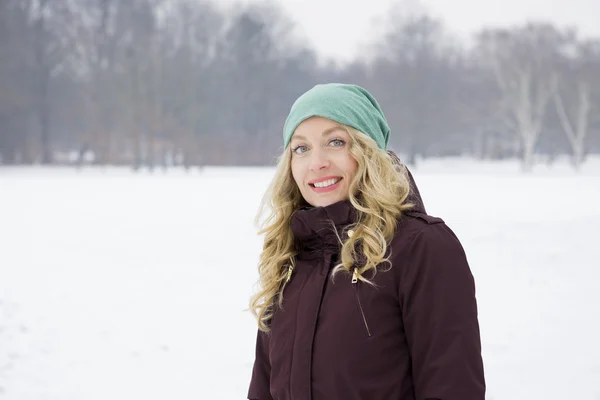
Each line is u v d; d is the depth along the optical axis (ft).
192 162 161.79
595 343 15.20
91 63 171.73
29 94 161.79
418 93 178.29
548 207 46.50
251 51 190.70
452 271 4.47
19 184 84.12
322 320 4.75
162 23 189.98
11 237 34.47
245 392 13.44
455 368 4.26
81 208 50.21
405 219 4.86
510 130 172.24
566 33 177.37
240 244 31.68
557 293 20.17
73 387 13.89
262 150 177.88
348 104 5.10
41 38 168.25
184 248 30.71
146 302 20.88
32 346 16.62
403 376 4.54
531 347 15.10
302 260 5.32
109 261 27.78
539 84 162.71
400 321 4.59
